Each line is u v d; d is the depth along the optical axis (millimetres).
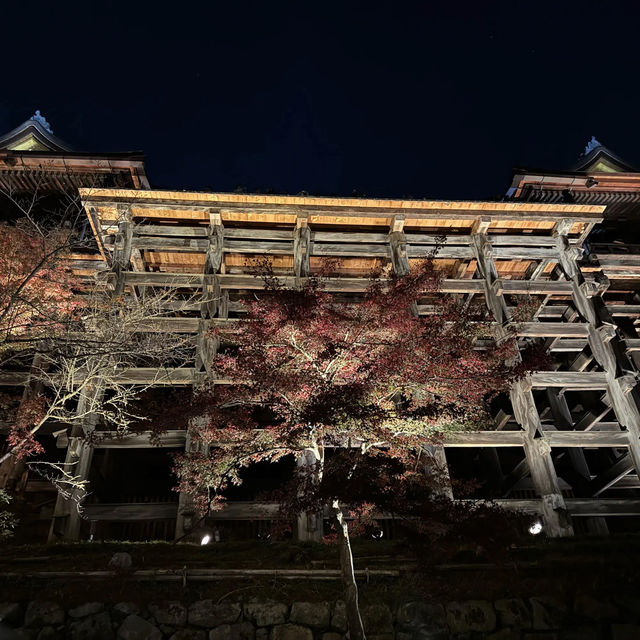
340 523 9094
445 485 10742
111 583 9312
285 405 10344
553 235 21234
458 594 9688
